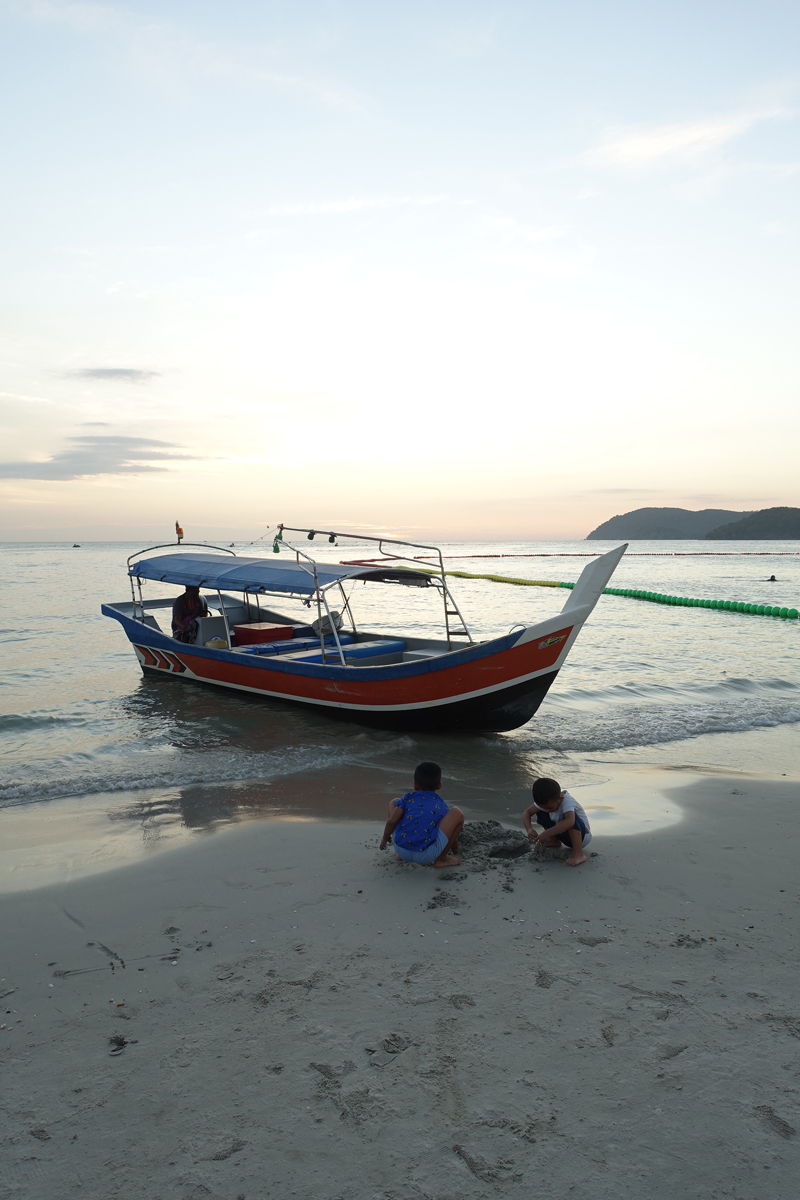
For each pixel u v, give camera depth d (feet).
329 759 28.89
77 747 30.83
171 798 23.99
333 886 16.37
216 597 51.37
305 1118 9.15
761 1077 9.79
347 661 37.14
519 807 23.20
